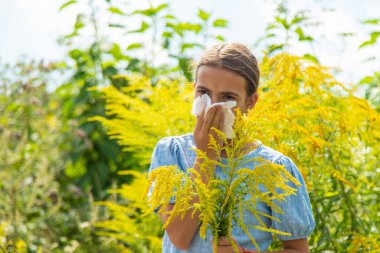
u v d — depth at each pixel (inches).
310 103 118.1
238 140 74.7
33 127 229.0
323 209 118.3
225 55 82.7
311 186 118.2
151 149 146.2
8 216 189.9
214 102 81.4
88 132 219.6
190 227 79.7
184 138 90.9
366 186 129.0
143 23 218.4
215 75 81.4
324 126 119.2
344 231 120.8
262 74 122.3
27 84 222.4
